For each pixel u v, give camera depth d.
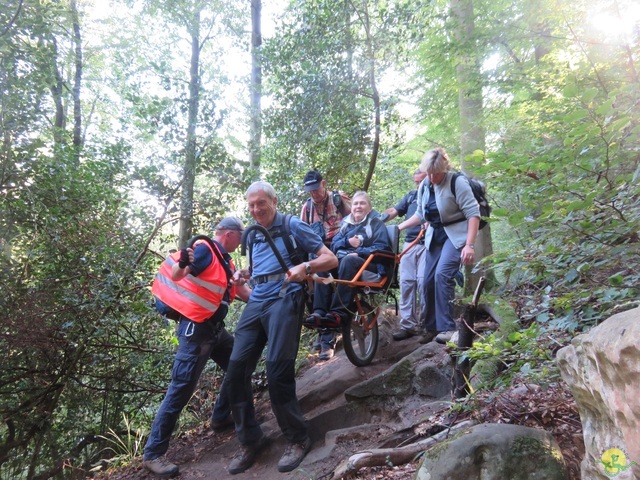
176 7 9.66
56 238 5.48
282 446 3.41
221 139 7.68
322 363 4.78
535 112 5.25
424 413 3.13
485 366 2.90
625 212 1.91
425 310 4.15
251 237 3.36
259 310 3.25
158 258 6.43
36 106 5.60
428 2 6.09
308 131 6.34
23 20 5.51
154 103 6.00
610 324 1.32
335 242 4.32
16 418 5.75
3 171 5.34
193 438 4.15
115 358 5.83
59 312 5.37
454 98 7.96
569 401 2.40
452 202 3.78
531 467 1.92
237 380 3.27
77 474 5.43
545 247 2.11
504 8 6.53
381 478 2.45
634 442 1.15
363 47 6.36
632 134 1.87
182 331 3.57
